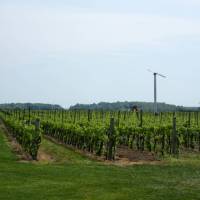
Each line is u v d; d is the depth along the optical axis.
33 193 18.81
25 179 21.59
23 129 36.66
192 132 37.84
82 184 20.64
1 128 64.94
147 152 34.94
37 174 22.94
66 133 42.72
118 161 29.47
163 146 34.38
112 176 22.81
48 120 56.06
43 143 42.38
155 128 35.41
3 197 18.11
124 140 39.03
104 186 20.30
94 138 33.97
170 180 22.06
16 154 33.03
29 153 31.61
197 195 18.94
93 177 22.38
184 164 27.27
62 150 36.84
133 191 19.41
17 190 19.30
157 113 67.00
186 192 19.42
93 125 38.94
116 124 42.97
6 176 22.27
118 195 18.64
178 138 34.53
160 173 24.05
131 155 32.78
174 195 18.84
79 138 37.81
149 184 20.97
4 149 36.12
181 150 36.91
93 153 34.72
